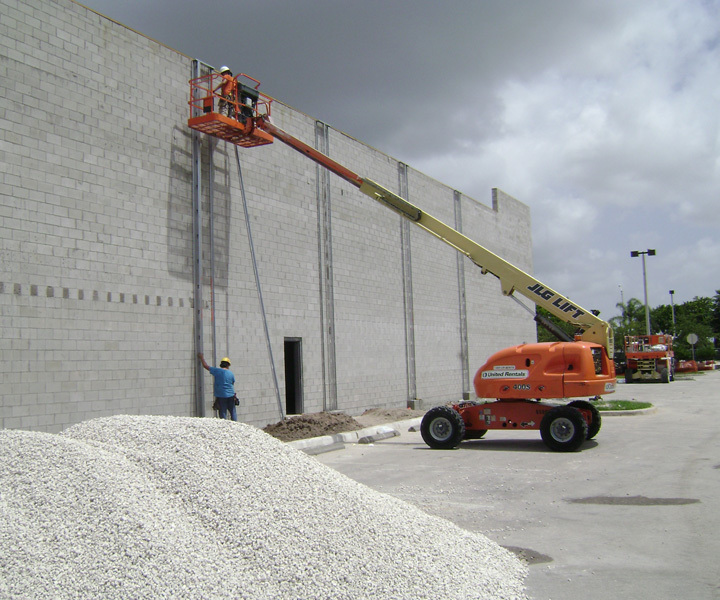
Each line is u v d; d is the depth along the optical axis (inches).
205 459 263.6
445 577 213.2
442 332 1057.5
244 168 673.0
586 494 373.1
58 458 245.0
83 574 188.1
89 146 516.1
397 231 951.6
